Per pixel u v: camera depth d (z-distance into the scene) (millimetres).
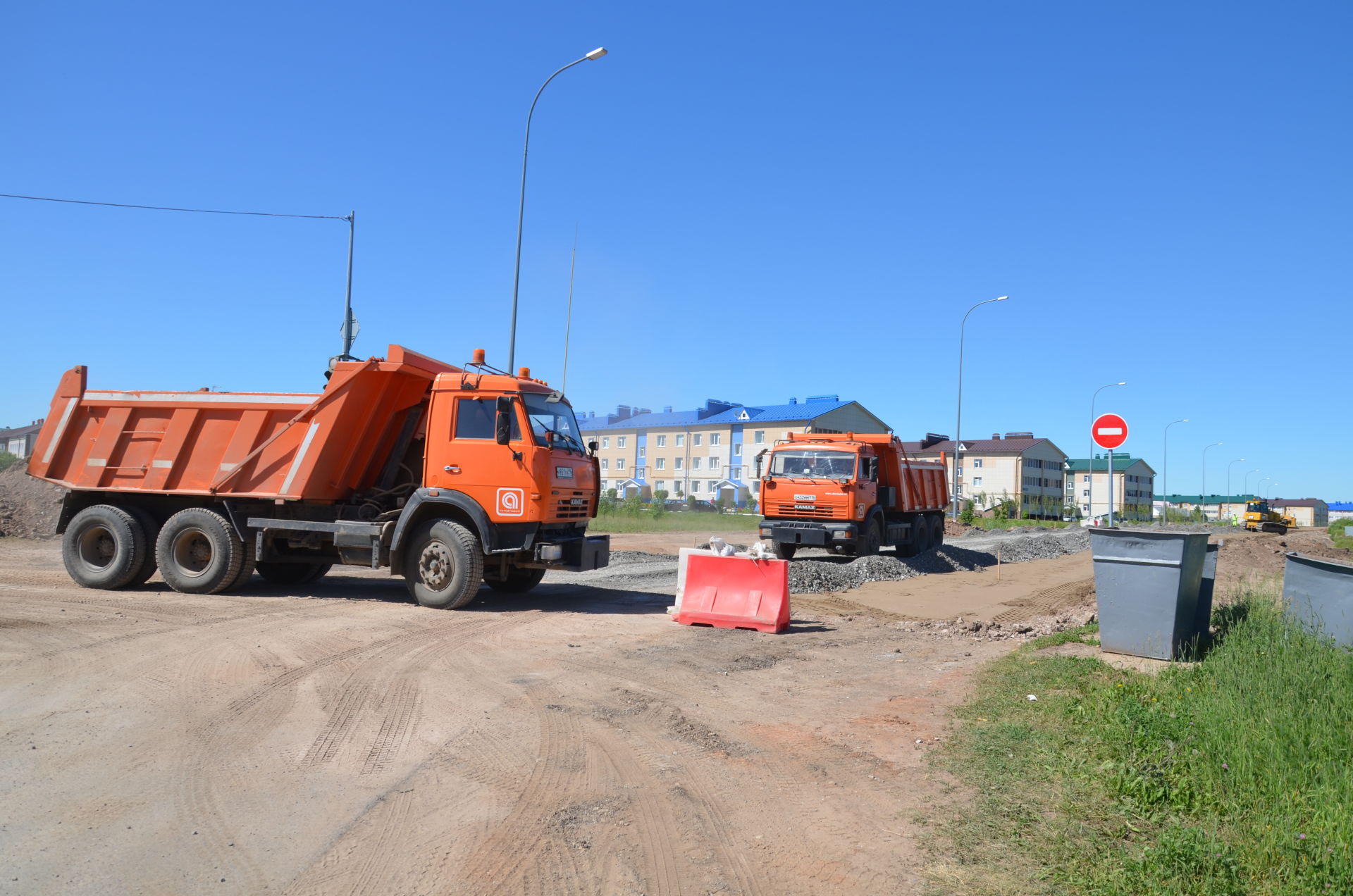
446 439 11289
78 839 4066
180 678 7043
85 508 12672
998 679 7535
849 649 9367
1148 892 3596
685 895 3650
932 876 3826
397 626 9703
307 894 3594
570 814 4512
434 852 4012
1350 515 139625
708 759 5465
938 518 24438
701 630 10211
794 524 18719
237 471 11844
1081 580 18672
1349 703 5648
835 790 4930
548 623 10305
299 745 5496
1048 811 4562
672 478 87062
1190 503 139750
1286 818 4141
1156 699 6207
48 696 6422
